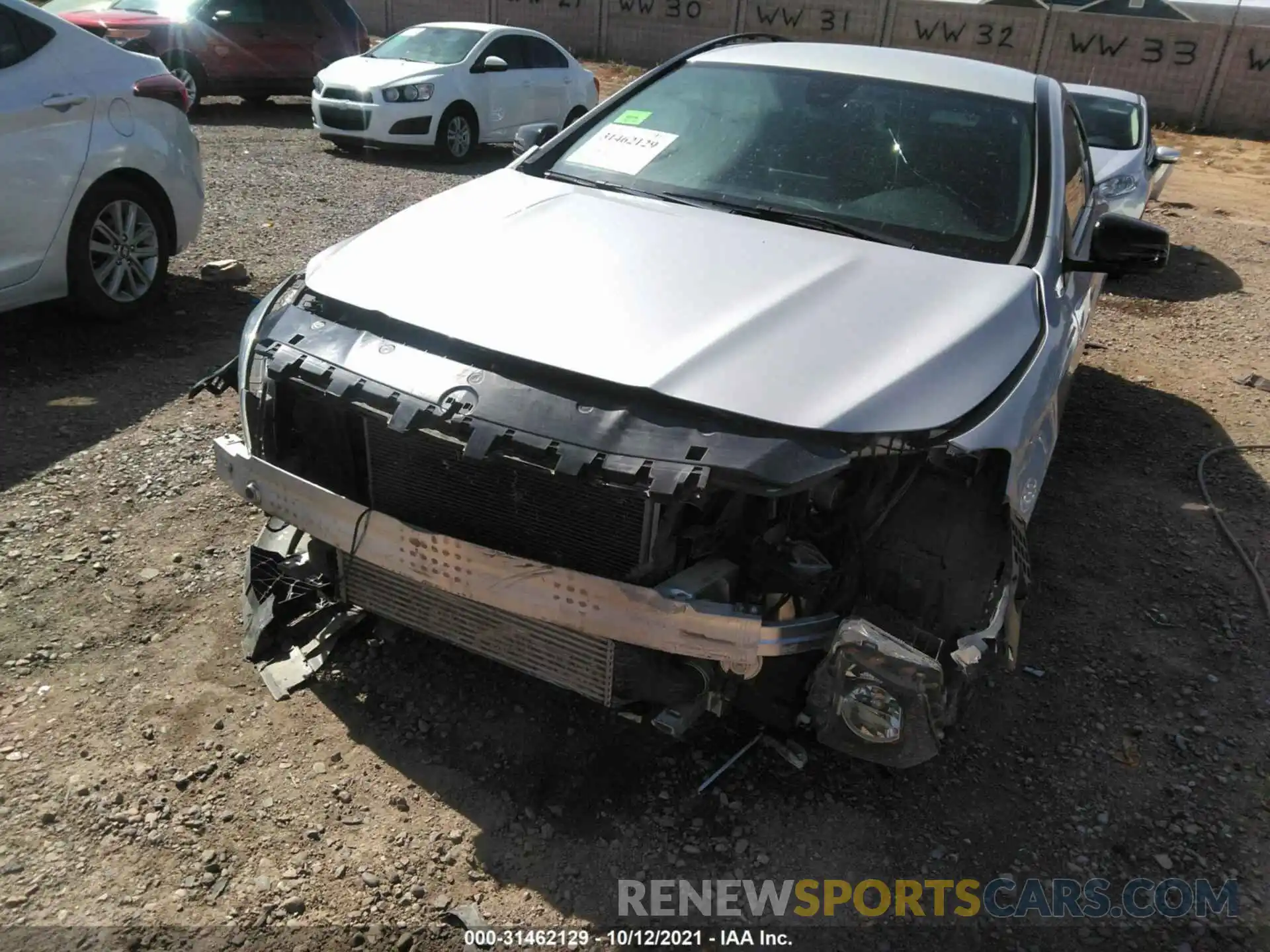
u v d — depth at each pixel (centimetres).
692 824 266
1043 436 282
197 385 309
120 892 237
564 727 294
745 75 392
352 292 278
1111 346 692
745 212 335
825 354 250
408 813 263
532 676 264
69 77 505
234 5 1270
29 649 306
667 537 238
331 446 281
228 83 1284
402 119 1100
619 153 368
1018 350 275
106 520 375
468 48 1198
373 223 805
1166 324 752
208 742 279
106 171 522
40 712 284
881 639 233
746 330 255
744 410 232
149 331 557
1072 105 430
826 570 247
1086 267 342
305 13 1325
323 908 237
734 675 258
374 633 321
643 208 327
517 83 1240
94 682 296
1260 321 770
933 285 288
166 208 571
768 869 256
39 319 555
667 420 234
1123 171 859
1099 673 340
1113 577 400
